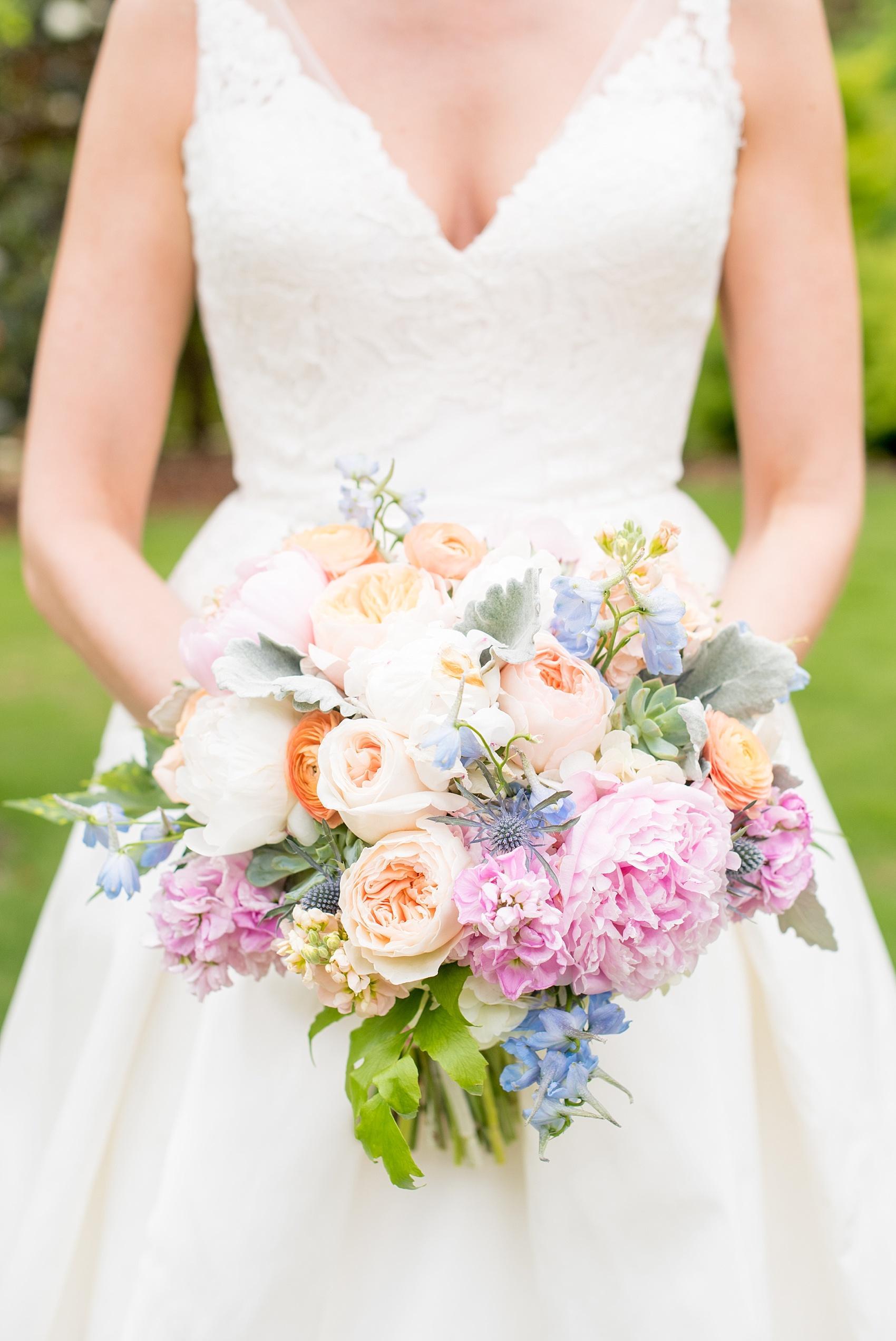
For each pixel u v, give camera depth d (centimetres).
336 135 155
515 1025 110
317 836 116
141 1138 152
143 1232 148
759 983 153
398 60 157
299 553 120
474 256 154
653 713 112
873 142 1184
